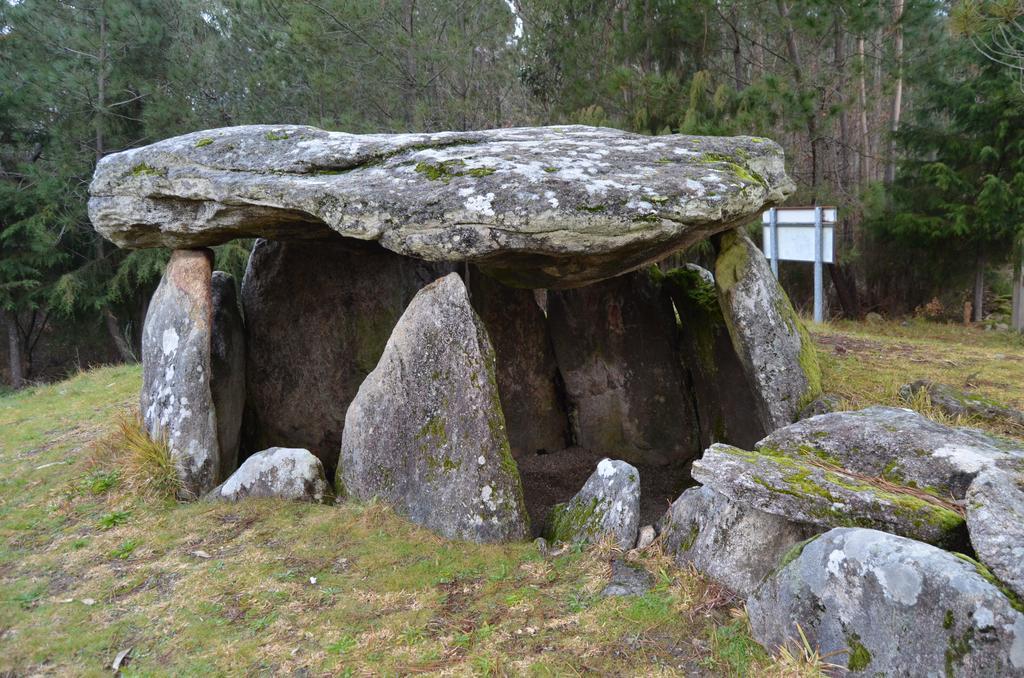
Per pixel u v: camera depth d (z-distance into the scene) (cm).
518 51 1248
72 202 1380
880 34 1141
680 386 568
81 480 485
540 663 280
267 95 1361
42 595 354
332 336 585
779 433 367
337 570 359
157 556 385
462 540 385
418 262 596
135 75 1432
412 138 454
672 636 293
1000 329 978
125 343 1612
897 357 605
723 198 391
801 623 264
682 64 1062
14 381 1545
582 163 407
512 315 589
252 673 286
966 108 966
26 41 1364
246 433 579
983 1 641
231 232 475
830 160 1073
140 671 291
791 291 1229
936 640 226
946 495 299
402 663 286
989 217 923
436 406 409
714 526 332
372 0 1127
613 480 384
